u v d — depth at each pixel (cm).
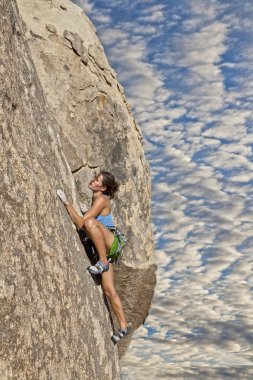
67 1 813
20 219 421
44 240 448
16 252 408
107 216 569
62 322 445
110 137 770
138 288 781
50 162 512
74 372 449
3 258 395
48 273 441
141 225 795
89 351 483
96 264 542
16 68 481
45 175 479
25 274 411
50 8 776
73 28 780
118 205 767
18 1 757
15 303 393
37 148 483
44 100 559
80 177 725
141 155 830
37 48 737
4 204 410
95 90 764
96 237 547
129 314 791
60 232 484
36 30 746
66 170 575
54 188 503
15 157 435
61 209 512
